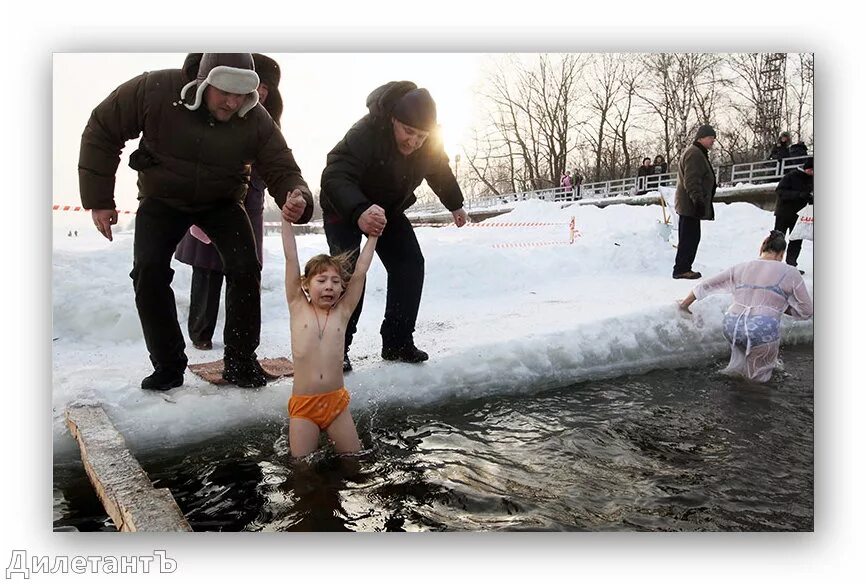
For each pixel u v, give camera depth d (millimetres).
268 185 3777
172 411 3590
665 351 5301
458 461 3273
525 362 4707
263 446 3471
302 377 3322
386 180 4059
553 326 5270
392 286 4395
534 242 12328
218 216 3791
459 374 4461
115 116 3416
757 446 3525
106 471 2822
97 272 5895
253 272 3838
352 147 3898
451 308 6621
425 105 3795
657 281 8047
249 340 3906
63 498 2988
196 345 5184
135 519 2467
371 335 5512
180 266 6562
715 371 5000
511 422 3877
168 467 3250
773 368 4809
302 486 2992
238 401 3754
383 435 3639
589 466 3250
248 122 3604
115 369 4277
